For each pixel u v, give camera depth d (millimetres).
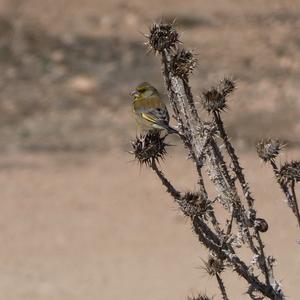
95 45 25547
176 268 13773
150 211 16312
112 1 28156
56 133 21031
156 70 24359
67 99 22766
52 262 14031
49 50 25000
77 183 17859
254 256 5312
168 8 28062
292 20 27672
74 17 27062
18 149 20000
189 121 5316
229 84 5426
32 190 17438
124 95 23172
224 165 5352
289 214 15906
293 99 22688
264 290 5312
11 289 12922
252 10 28266
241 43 26203
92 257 14273
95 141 20531
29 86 23312
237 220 5336
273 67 24844
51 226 15602
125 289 13000
